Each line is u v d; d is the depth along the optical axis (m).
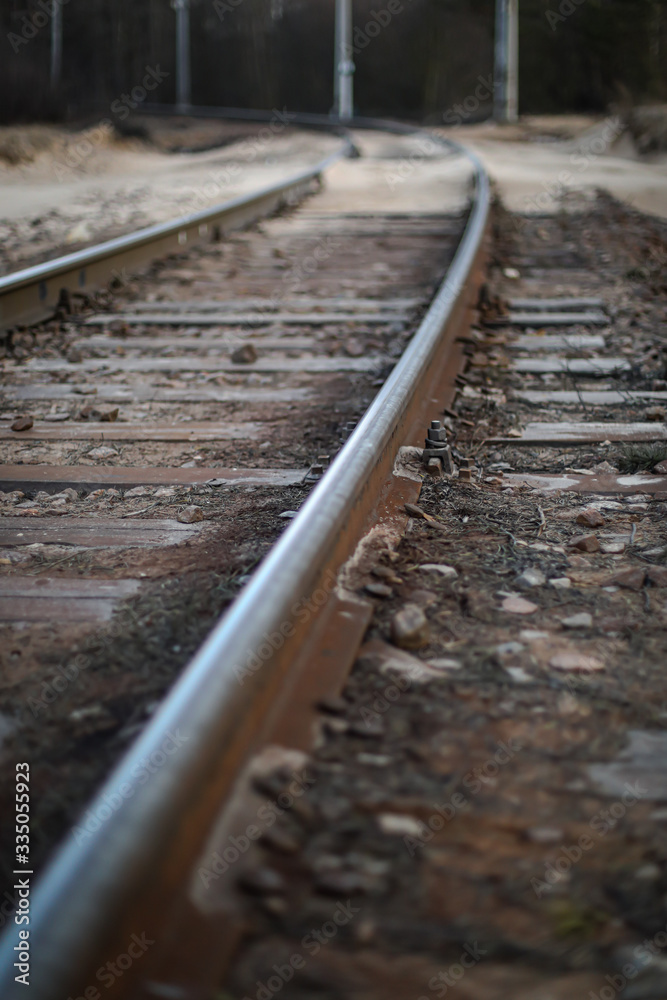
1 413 5.00
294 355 6.28
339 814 1.67
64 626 2.56
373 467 3.08
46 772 1.93
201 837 1.50
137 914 1.29
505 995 1.35
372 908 1.48
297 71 73.38
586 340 6.48
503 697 2.10
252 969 1.37
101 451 4.30
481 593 2.66
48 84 30.77
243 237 12.05
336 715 1.97
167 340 6.81
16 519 3.43
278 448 4.30
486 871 1.57
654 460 3.91
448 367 5.44
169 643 2.40
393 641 2.32
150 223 13.33
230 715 1.64
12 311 7.03
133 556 3.05
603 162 24.88
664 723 2.01
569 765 1.86
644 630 2.45
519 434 4.40
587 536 3.04
